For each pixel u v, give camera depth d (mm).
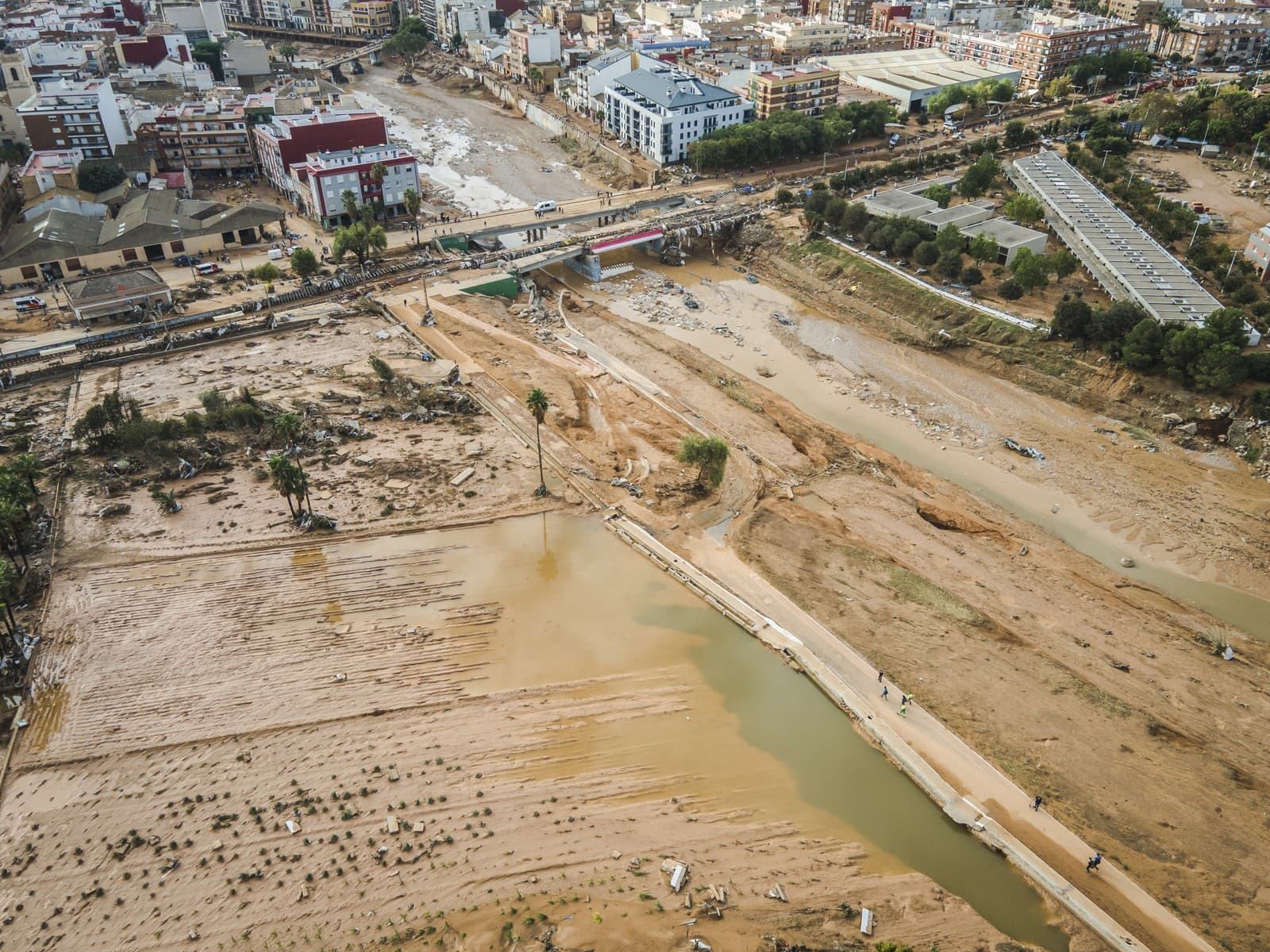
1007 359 160750
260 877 69188
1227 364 137000
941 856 74250
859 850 73875
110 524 107875
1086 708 89688
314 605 97812
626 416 139375
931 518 123250
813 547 112500
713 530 114062
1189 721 90062
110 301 163625
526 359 154625
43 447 123375
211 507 111375
